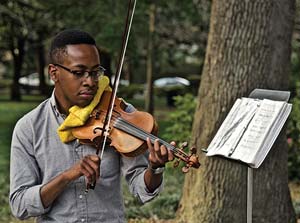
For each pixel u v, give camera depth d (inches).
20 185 118.5
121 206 122.6
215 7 252.4
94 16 612.4
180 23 759.7
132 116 124.0
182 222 260.2
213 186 251.6
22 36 811.4
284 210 249.6
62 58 115.7
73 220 117.4
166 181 381.4
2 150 584.4
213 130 252.2
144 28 677.3
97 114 121.1
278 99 156.6
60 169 119.3
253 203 245.8
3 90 1576.0
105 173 119.3
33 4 673.0
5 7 671.8
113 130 120.5
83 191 117.9
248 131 153.6
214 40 252.5
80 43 116.0
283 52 247.3
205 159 253.6
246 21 245.4
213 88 252.4
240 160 150.3
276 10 245.1
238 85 247.6
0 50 1227.2
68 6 616.7
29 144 120.1
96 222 118.0
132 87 1123.3
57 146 119.6
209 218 251.3
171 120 423.5
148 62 801.6
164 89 1162.0
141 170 121.1
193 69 1349.7
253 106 157.6
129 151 117.5
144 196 119.6
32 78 1674.5
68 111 120.2
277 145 247.0
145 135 119.2
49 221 118.4
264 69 245.6
